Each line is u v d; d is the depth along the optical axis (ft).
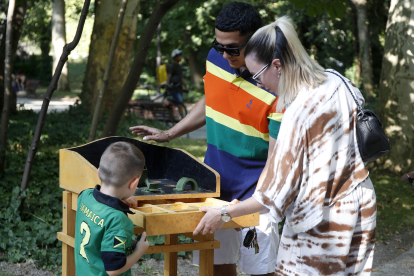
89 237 6.28
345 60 72.13
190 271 12.57
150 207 7.00
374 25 69.00
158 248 7.06
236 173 8.47
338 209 5.95
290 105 6.00
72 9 89.81
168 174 9.27
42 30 115.44
